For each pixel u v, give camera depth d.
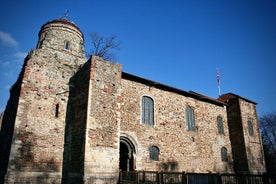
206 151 19.88
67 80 15.95
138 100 16.61
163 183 10.34
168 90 18.84
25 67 14.53
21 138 13.14
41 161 13.42
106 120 13.45
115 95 14.45
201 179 8.90
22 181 12.51
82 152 12.33
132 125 15.69
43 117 14.26
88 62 14.52
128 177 12.19
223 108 23.56
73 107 15.30
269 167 29.80
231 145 23.20
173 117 18.36
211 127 21.31
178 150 17.73
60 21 19.02
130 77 16.58
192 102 20.45
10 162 12.43
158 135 16.88
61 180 13.70
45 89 14.88
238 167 22.17
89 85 13.46
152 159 16.06
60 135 14.50
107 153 12.82
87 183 11.58
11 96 17.34
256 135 24.48
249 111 24.89
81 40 19.75
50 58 15.80
